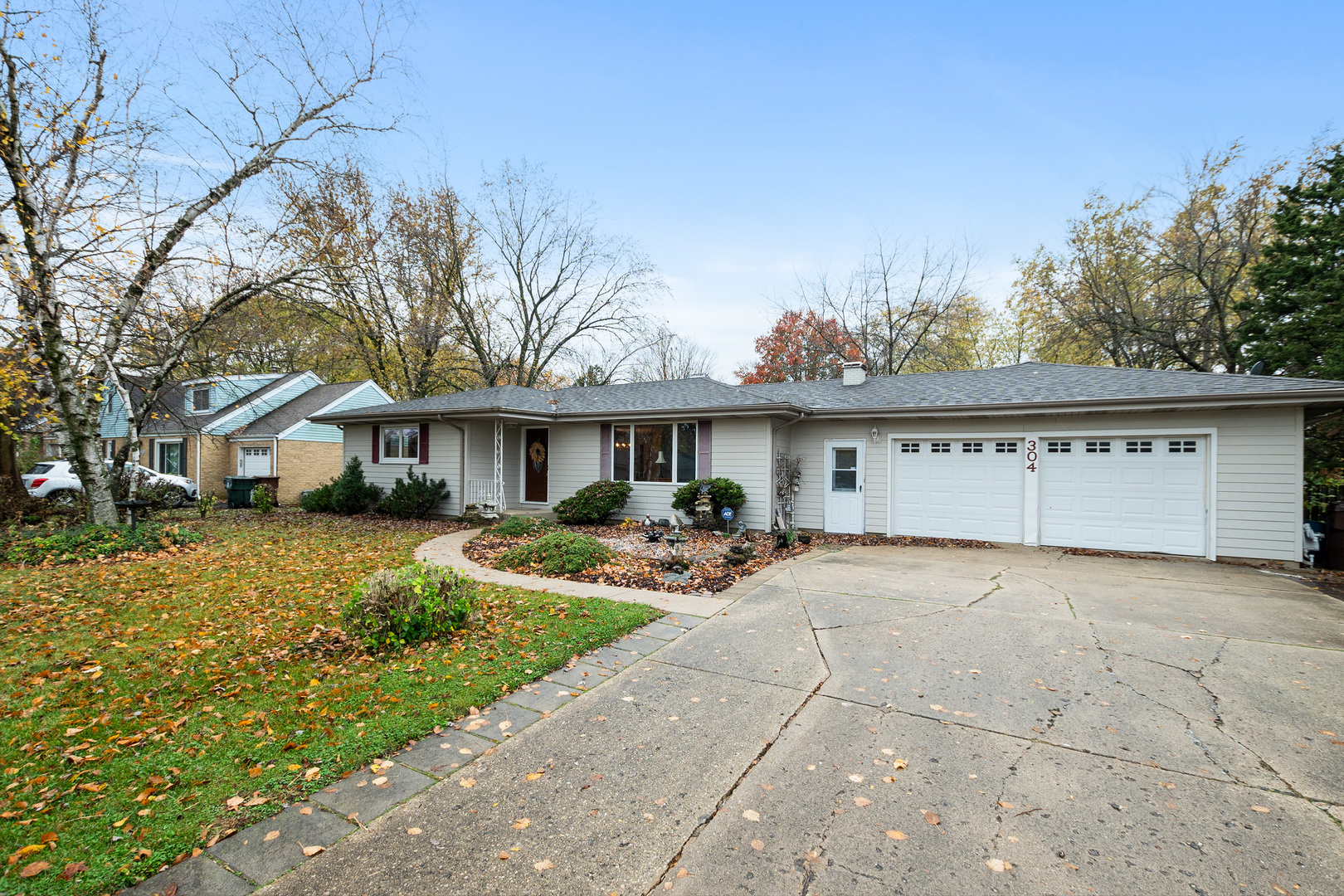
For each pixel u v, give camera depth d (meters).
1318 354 13.52
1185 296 19.50
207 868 2.48
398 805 2.97
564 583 7.94
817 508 13.22
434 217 24.83
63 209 9.77
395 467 17.06
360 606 5.40
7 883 2.34
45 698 4.15
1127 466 10.35
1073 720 3.91
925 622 6.09
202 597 7.00
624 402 15.02
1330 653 5.11
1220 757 3.43
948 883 2.44
